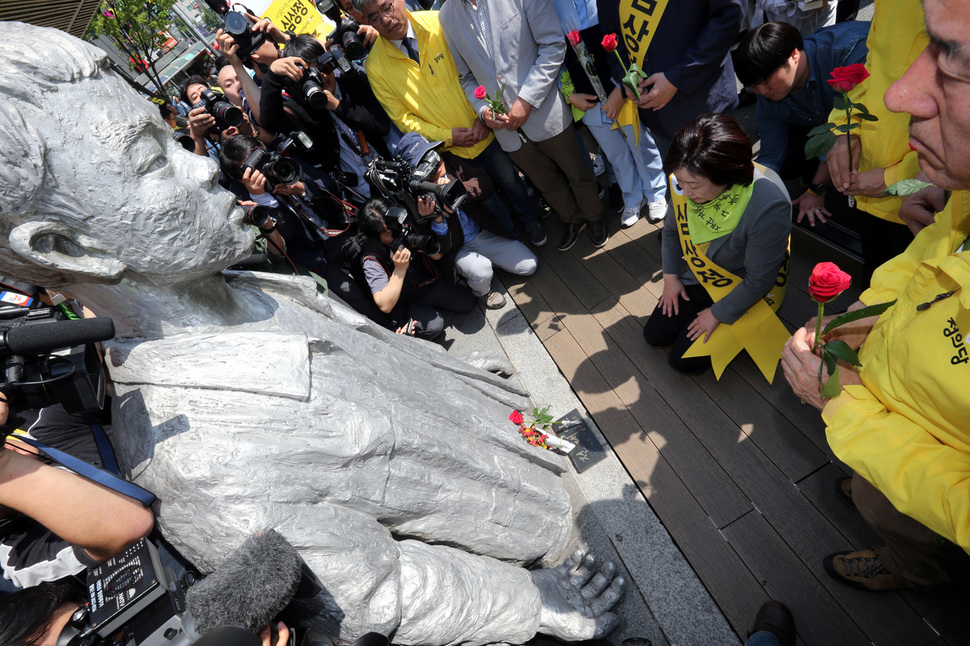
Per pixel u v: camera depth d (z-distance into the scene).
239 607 1.25
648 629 2.12
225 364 1.63
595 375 3.06
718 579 2.14
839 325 1.40
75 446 1.65
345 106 3.47
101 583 1.37
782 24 2.43
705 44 2.68
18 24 1.35
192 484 1.49
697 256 2.43
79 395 1.32
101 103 1.34
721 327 2.59
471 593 1.87
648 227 3.76
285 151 2.99
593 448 2.75
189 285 1.68
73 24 3.92
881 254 2.51
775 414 2.51
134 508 1.43
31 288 1.70
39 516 1.30
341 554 1.58
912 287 1.21
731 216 2.15
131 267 1.49
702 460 2.49
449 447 2.05
